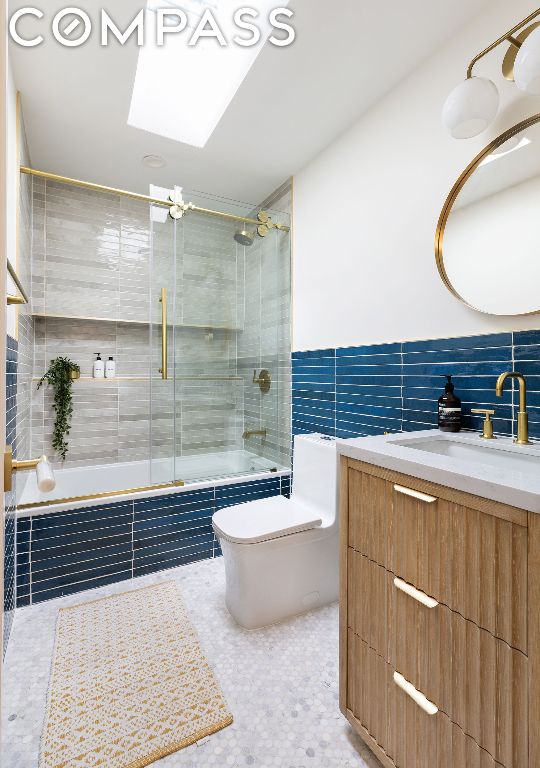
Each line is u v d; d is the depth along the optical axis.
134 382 2.97
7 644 1.45
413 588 0.90
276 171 2.43
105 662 1.40
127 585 1.91
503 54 1.28
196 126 2.14
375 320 1.83
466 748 0.79
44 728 1.15
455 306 1.45
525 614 0.69
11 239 1.62
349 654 1.11
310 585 1.73
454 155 1.45
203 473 2.45
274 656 1.45
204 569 2.07
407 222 1.65
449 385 1.41
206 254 2.58
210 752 1.09
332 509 1.77
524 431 1.17
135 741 1.11
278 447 2.59
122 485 2.82
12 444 1.67
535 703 0.67
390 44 1.49
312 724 1.18
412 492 0.90
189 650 1.47
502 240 1.28
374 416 1.83
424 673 0.88
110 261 2.88
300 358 2.39
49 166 2.41
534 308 1.19
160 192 2.44
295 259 2.44
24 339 2.21
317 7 1.35
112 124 1.98
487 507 0.75
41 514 1.78
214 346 2.61
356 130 1.94
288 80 1.67
